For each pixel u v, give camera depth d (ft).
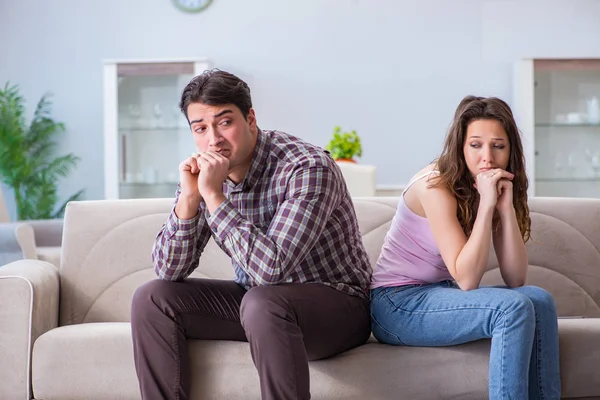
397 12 21.06
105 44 21.40
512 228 6.61
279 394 5.84
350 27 21.07
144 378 6.38
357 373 6.53
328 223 6.55
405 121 21.08
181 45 21.35
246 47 21.25
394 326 6.63
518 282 6.68
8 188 20.94
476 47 21.06
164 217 8.57
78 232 8.48
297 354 5.90
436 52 21.06
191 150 20.18
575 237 8.37
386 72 21.11
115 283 8.36
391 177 21.15
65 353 6.86
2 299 7.02
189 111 6.39
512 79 20.97
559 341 6.60
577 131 20.06
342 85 21.13
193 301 6.50
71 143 21.39
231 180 6.66
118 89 20.10
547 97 20.06
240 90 6.37
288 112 21.24
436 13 21.02
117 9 21.38
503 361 5.85
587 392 6.64
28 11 21.38
